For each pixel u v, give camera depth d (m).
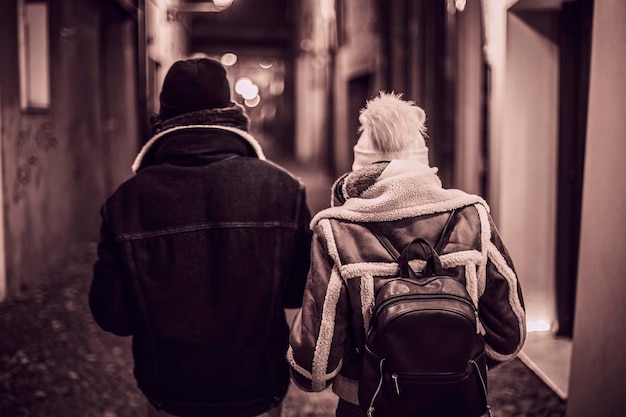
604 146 3.16
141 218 2.14
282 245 2.15
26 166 6.76
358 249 2.00
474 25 7.06
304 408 4.10
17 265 6.43
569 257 5.47
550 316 5.60
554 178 5.70
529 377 4.47
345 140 16.66
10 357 4.73
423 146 2.19
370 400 1.92
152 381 2.14
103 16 11.45
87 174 9.52
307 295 2.02
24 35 6.70
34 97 7.45
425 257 2.03
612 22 3.10
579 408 3.39
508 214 5.79
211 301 2.12
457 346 1.88
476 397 1.96
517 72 5.73
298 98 30.83
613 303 3.05
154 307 2.10
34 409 3.97
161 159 2.25
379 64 12.45
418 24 9.48
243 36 29.66
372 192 2.04
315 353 1.98
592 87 3.29
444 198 2.06
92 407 4.02
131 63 11.93
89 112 9.80
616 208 3.04
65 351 4.90
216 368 2.10
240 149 2.26
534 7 5.62
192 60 2.29
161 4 13.86
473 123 7.15
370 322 1.96
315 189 16.67
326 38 19.66
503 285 2.06
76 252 8.27
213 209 2.14
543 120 5.76
